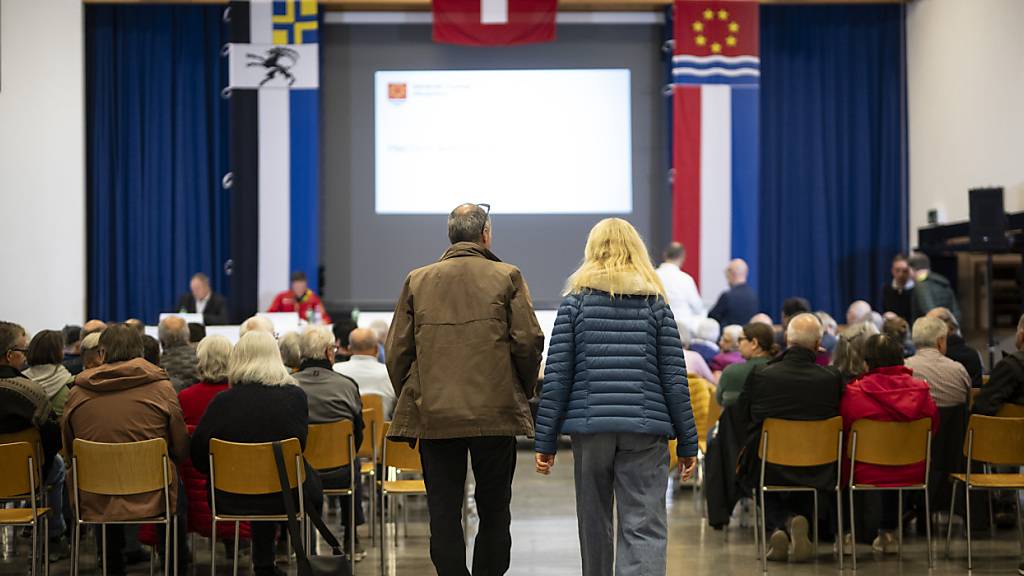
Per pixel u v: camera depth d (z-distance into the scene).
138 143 11.52
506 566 3.83
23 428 4.74
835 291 11.83
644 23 11.77
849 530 5.70
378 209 11.69
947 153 10.70
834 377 5.13
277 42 11.24
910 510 5.88
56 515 5.58
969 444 5.02
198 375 5.57
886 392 5.00
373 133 11.69
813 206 11.83
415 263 11.69
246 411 4.34
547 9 11.24
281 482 4.17
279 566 5.18
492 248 11.65
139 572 5.11
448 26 11.21
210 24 11.62
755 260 11.39
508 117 11.69
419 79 11.68
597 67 11.73
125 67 11.52
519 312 3.69
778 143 11.88
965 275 10.30
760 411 5.12
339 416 4.97
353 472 4.96
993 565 5.12
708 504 5.80
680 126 11.35
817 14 11.81
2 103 11.11
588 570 3.76
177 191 11.55
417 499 7.33
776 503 5.56
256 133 11.24
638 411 3.67
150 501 4.39
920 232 10.84
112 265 11.54
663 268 9.94
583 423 3.67
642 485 3.72
